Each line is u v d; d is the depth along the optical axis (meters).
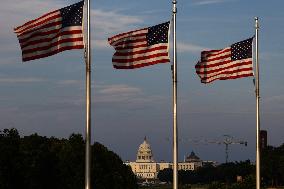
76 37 148.50
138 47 159.62
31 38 150.00
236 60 177.00
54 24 149.50
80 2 149.62
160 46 159.12
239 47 177.12
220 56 177.62
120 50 159.75
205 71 178.25
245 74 176.75
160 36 159.62
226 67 177.12
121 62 159.88
